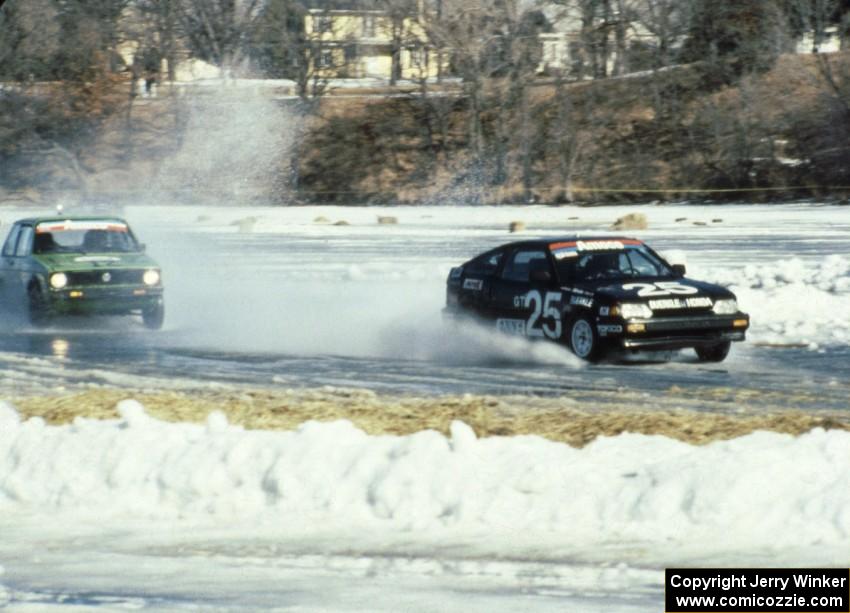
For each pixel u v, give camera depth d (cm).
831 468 1577
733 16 18600
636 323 3081
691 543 1434
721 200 15912
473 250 7900
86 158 19112
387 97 19762
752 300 4312
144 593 1299
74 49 19488
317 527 1568
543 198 17038
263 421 2270
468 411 2345
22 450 1862
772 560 1356
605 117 18212
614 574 1333
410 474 1630
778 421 2152
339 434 1797
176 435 1845
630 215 10531
